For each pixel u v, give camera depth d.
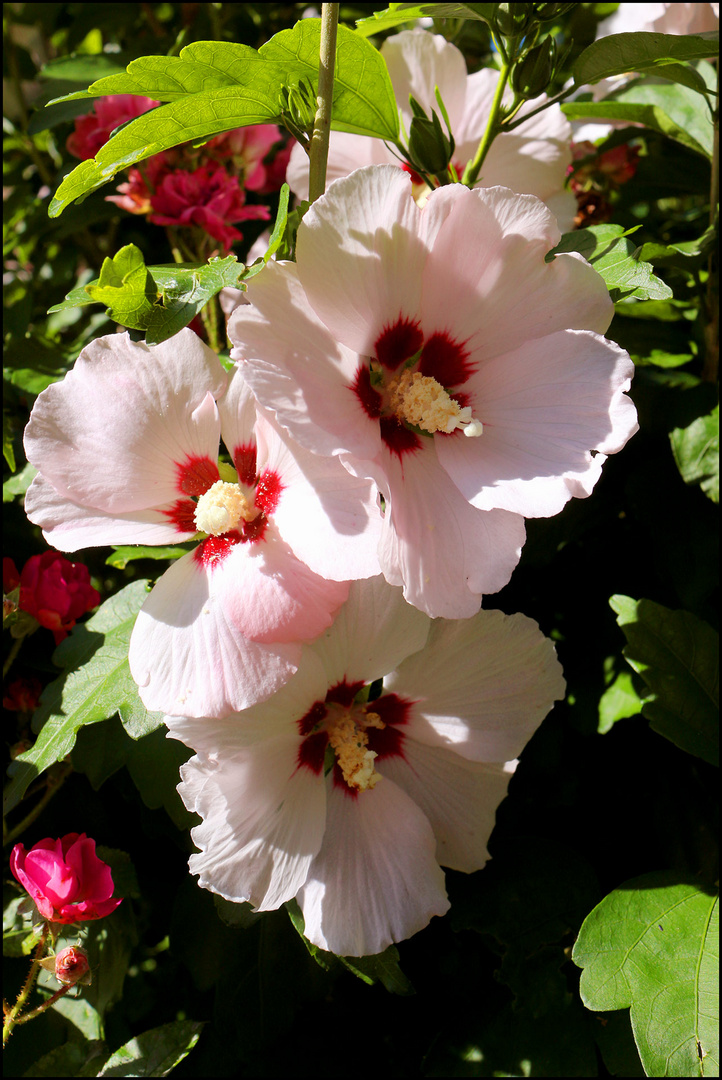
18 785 0.45
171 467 0.43
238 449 0.44
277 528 0.42
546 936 0.49
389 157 0.52
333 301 0.42
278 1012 0.50
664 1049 0.44
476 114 0.52
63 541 0.43
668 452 0.54
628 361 0.42
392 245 0.42
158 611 0.42
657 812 0.54
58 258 0.66
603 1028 0.49
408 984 0.45
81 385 0.43
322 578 0.41
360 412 0.42
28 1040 0.50
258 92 0.45
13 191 0.69
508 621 0.45
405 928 0.45
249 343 0.41
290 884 0.44
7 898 0.51
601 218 0.60
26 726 0.53
